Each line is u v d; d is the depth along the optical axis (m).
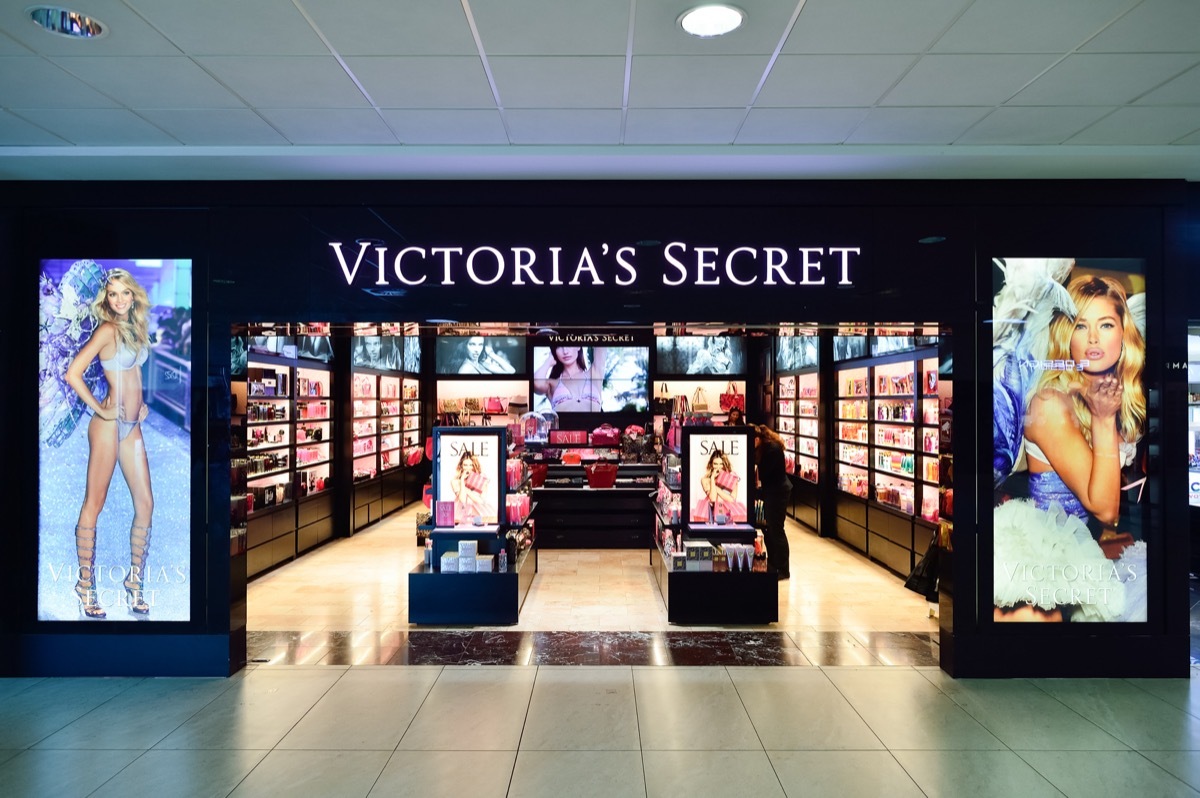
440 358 12.52
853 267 4.67
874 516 7.81
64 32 2.94
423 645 5.16
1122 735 3.80
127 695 4.31
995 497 4.60
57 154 4.23
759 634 5.42
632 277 4.69
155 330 4.66
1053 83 3.45
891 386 7.52
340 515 9.48
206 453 4.64
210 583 4.63
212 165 4.40
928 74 3.36
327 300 4.68
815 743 3.69
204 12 2.78
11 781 3.33
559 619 5.81
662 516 6.55
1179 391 4.61
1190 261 4.92
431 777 3.35
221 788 3.27
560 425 10.99
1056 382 4.62
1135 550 4.60
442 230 4.70
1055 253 4.64
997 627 4.59
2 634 4.62
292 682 4.50
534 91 3.53
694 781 3.32
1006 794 3.23
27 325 4.66
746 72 3.33
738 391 11.33
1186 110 3.76
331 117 3.85
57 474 4.65
